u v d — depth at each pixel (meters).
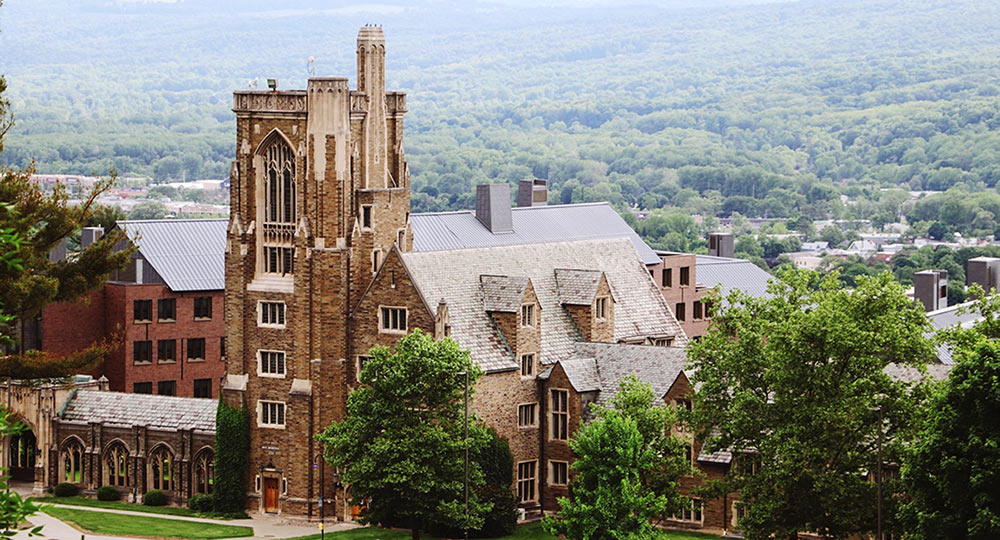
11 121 100.75
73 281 99.62
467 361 125.19
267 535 131.88
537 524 137.38
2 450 156.25
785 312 121.62
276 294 140.62
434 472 123.25
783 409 114.00
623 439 113.69
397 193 142.38
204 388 187.38
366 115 141.12
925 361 115.31
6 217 91.75
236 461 141.75
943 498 98.00
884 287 116.50
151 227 187.75
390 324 136.62
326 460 131.00
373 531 133.88
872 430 113.06
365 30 141.00
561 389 139.50
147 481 147.00
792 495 113.38
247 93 140.88
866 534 113.94
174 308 184.25
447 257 140.75
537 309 141.00
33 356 98.25
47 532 129.25
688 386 132.62
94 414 150.25
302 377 139.25
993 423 95.38
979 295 115.25
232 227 142.00
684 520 133.62
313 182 138.12
